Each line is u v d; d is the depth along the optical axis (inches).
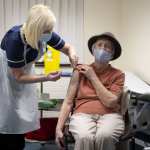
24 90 88.4
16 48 79.9
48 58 136.9
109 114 97.4
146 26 144.6
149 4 140.6
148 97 87.1
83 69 99.3
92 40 101.5
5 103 84.8
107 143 91.5
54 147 142.9
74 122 95.1
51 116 170.9
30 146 143.9
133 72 161.2
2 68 83.6
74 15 176.1
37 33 76.7
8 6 172.2
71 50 100.7
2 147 90.8
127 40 170.1
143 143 109.7
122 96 100.7
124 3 173.3
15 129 87.6
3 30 172.6
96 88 97.3
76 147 91.3
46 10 78.2
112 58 102.3
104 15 177.3
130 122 98.7
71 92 100.9
